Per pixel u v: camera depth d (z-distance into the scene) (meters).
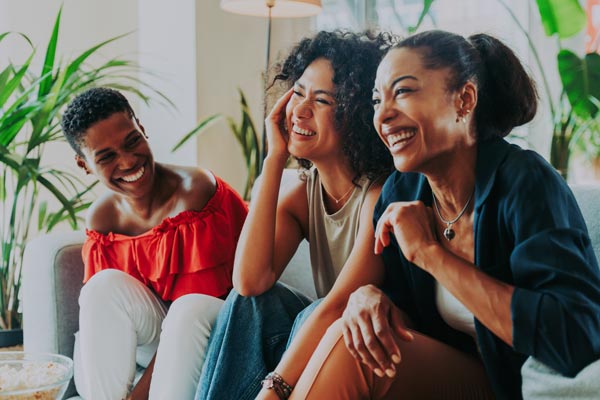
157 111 3.57
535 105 1.28
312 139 1.56
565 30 2.78
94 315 1.70
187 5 3.41
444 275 1.15
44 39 3.47
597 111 2.72
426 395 1.27
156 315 1.81
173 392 1.61
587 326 1.05
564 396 1.03
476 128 1.23
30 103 2.48
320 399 1.21
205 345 1.63
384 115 1.21
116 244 1.91
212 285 1.86
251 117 3.72
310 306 1.51
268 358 1.56
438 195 1.28
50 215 2.84
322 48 1.57
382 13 3.75
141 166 1.85
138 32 3.68
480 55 1.23
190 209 1.88
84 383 1.87
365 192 1.57
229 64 3.58
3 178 2.72
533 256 1.11
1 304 2.69
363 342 1.22
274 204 1.64
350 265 1.47
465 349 1.36
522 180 1.17
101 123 1.82
